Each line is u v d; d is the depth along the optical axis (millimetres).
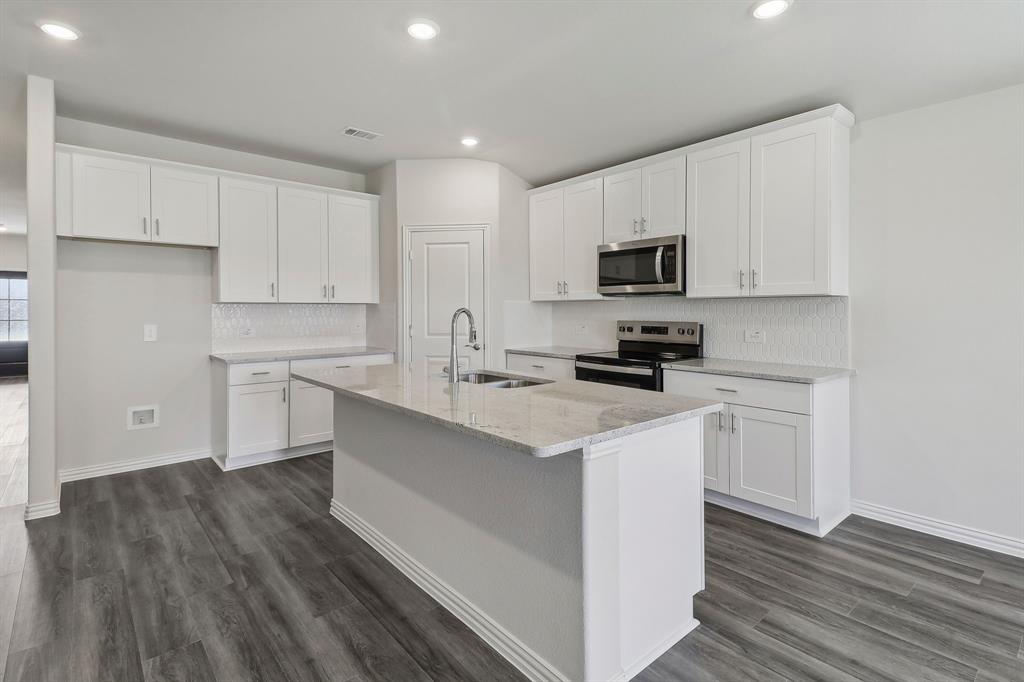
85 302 3684
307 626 2021
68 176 3295
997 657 1846
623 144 3879
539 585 1735
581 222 4273
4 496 3330
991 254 2691
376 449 2666
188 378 4105
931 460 2893
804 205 2982
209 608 2125
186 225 3744
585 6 2189
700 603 2188
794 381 2814
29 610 2090
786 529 2928
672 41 2441
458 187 4418
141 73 2822
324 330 4750
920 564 2533
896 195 2971
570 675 1635
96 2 2182
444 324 4477
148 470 3885
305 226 4293
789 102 3055
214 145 4020
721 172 3344
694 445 2023
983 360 2725
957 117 2783
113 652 1845
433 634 1990
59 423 3604
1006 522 2668
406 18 2293
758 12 2197
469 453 2039
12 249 9148
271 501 3287
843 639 1947
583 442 1465
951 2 2070
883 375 3041
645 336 4160
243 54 2611
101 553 2576
